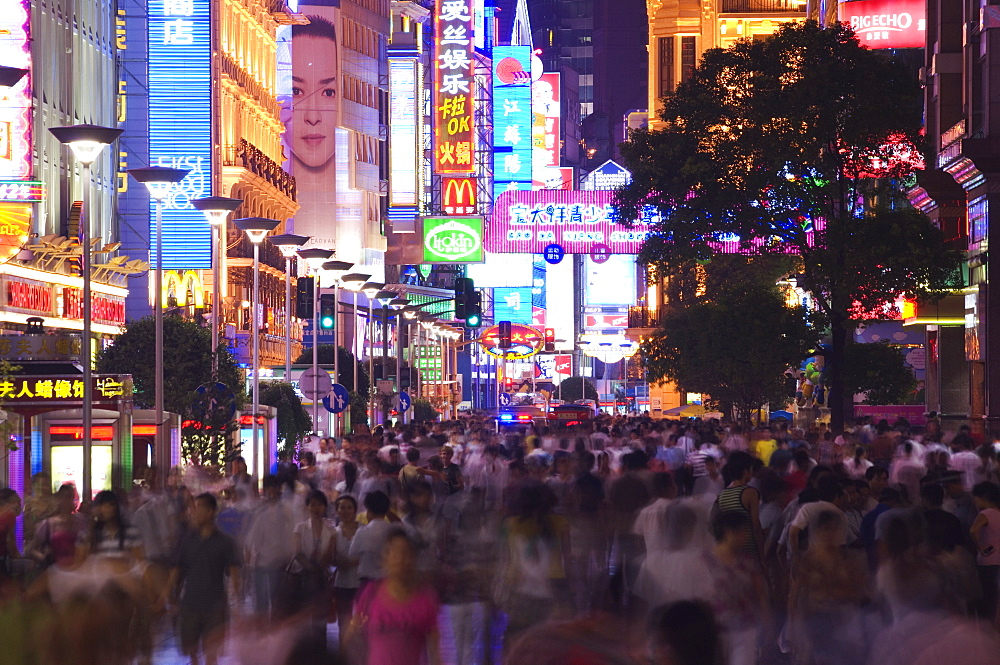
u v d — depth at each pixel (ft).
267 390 427.74
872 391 397.19
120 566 99.04
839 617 91.30
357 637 86.79
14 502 127.13
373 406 515.09
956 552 97.09
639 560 118.83
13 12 338.95
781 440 256.73
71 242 380.17
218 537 114.52
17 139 339.98
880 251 329.31
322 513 125.59
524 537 104.63
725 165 351.87
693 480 177.99
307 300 389.60
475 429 419.33
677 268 368.68
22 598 82.17
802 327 359.25
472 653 112.47
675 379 492.95
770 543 124.57
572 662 53.06
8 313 340.80
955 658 66.69
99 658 73.67
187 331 323.37
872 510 120.67
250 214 634.02
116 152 474.08
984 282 371.97
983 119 379.35
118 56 485.15
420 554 112.16
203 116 488.85
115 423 232.12
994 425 364.38
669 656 52.65
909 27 519.19
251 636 62.95
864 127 338.75
